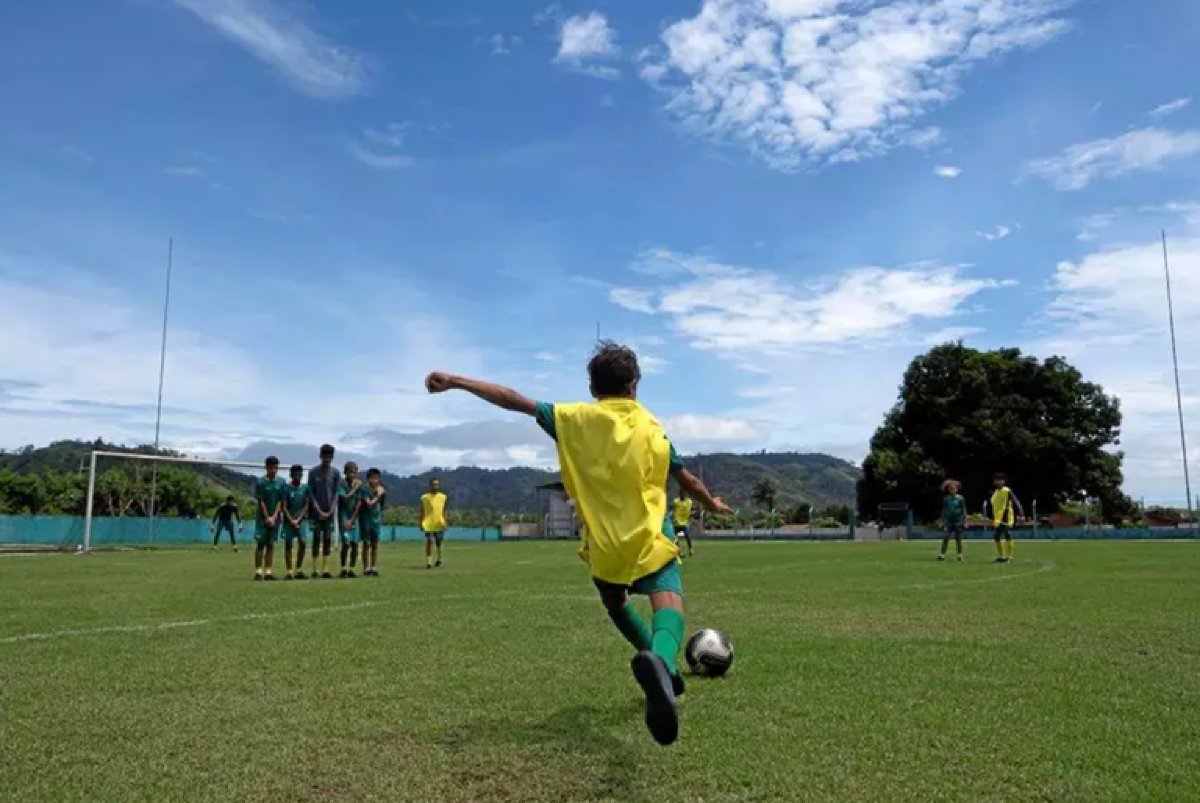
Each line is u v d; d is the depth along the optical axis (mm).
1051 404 53781
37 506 43688
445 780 3217
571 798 3029
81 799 3029
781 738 3740
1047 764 3387
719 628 7180
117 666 5387
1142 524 48094
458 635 6758
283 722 4020
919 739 3725
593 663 5500
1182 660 5562
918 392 56000
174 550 28203
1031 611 8414
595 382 3924
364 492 14766
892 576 13758
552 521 62094
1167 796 3037
